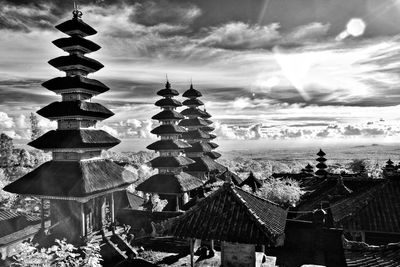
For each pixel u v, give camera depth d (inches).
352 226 858.8
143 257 863.7
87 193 819.4
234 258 553.0
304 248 1007.0
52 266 603.8
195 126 2065.7
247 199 601.9
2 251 1027.9
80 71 1000.2
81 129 954.1
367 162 4594.0
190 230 552.1
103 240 890.1
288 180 2020.2
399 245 579.8
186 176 1646.2
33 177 919.7
